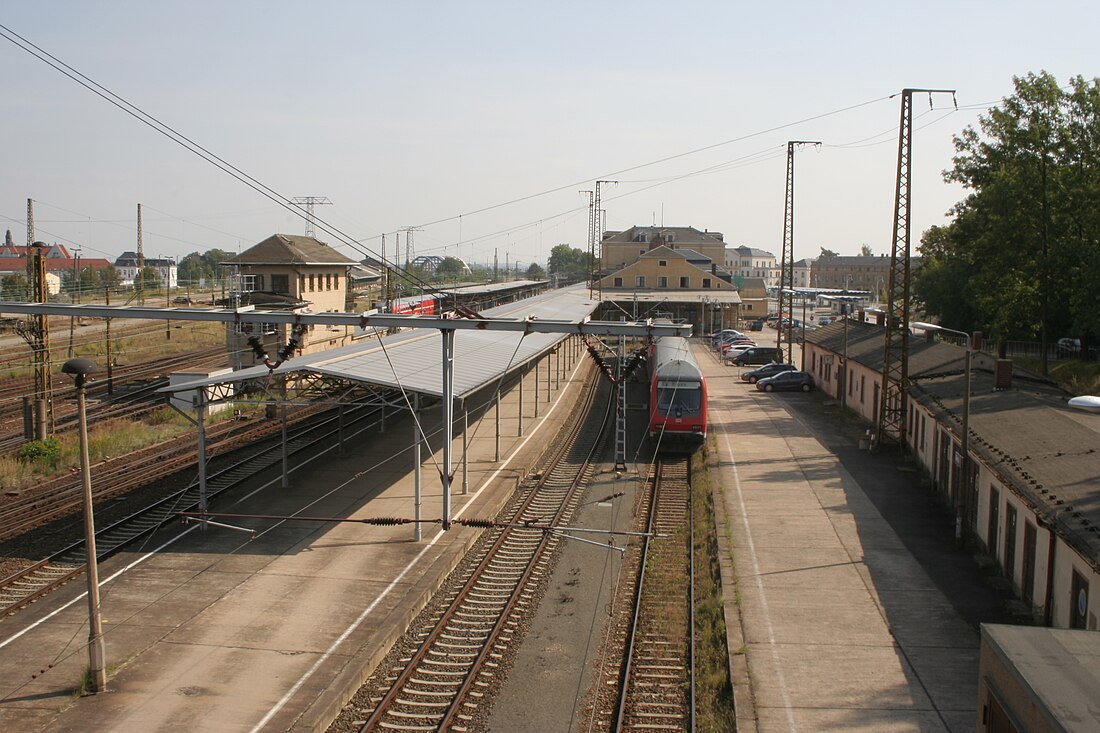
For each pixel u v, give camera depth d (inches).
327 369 768.3
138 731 445.1
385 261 665.6
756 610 609.9
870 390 1341.0
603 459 1125.1
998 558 689.0
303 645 542.9
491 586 660.7
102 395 1499.8
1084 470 602.2
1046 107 1540.4
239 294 1689.2
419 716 467.5
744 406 1560.0
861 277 6515.8
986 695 390.3
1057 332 1807.3
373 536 756.0
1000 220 1576.0
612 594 645.3
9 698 479.2
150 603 610.5
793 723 456.8
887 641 559.2
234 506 845.8
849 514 848.3
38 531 773.9
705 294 3287.4
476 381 858.8
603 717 468.4
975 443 749.3
